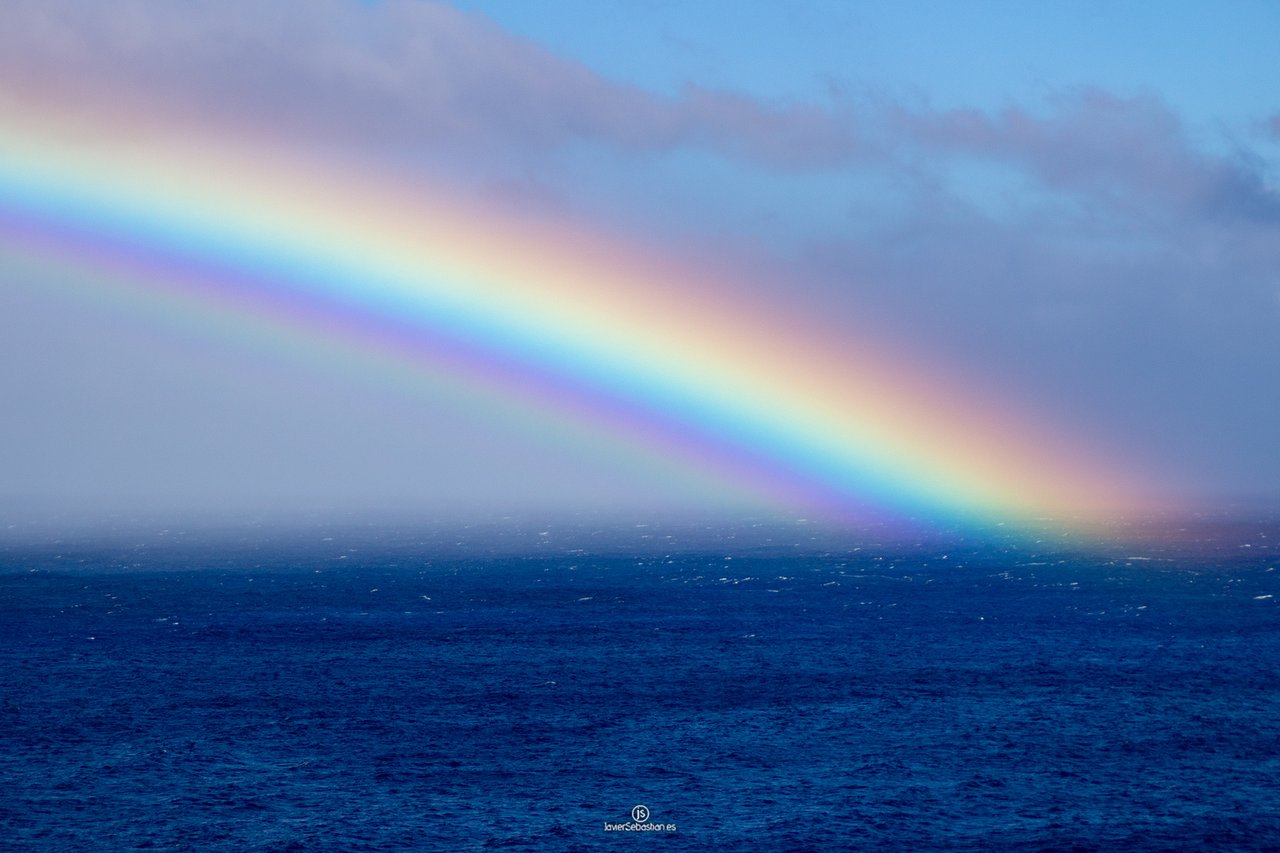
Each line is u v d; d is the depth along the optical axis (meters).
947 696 95.38
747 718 88.00
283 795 68.56
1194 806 65.69
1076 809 65.25
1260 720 85.38
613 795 68.38
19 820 64.12
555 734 83.12
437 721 87.38
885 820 63.72
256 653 120.31
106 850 59.84
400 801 67.44
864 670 108.25
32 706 92.56
